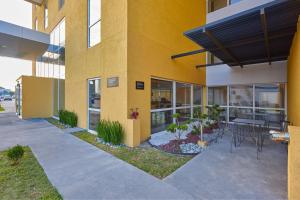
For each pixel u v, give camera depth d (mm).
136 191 2480
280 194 2402
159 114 5992
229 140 5270
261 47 5227
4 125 8109
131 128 4574
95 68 6082
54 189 2506
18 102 12031
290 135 2096
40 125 8070
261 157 3848
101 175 2979
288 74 5922
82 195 2373
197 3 8508
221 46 4918
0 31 8109
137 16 4980
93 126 6426
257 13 3332
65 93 8617
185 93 7715
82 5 6891
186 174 3025
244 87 8211
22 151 3496
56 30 10312
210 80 9234
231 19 3578
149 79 5418
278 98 7199
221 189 2545
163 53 6031
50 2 11125
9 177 2879
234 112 8492
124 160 3676
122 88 4801
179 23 6980
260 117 7602
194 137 5539
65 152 4188
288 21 3609
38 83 11023
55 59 10695
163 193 2434
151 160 3672
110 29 5293
